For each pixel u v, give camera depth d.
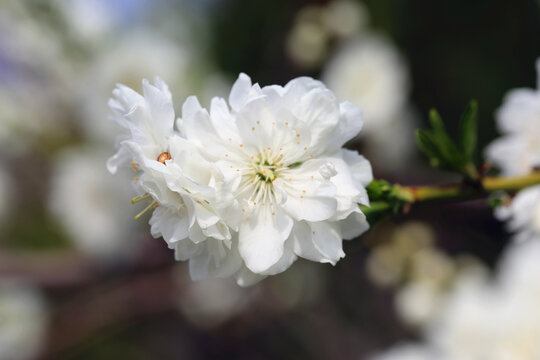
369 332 0.52
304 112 0.24
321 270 0.53
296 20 0.53
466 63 0.51
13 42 0.52
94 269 0.56
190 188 0.23
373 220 0.25
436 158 0.26
